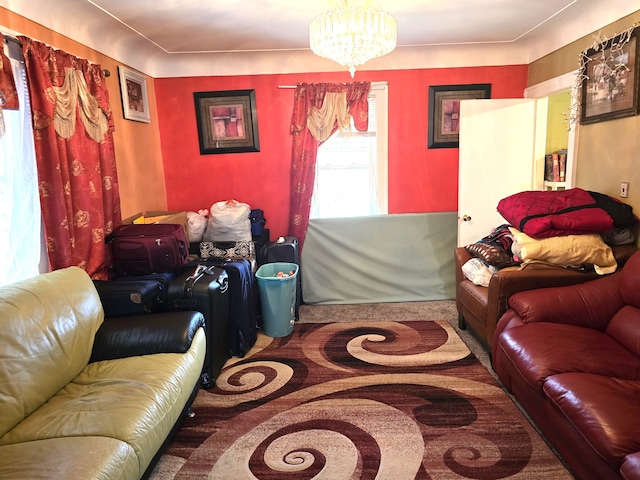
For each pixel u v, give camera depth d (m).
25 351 1.70
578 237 2.59
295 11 2.76
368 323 3.62
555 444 1.89
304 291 4.14
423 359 2.92
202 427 2.25
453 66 3.94
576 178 3.20
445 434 2.13
